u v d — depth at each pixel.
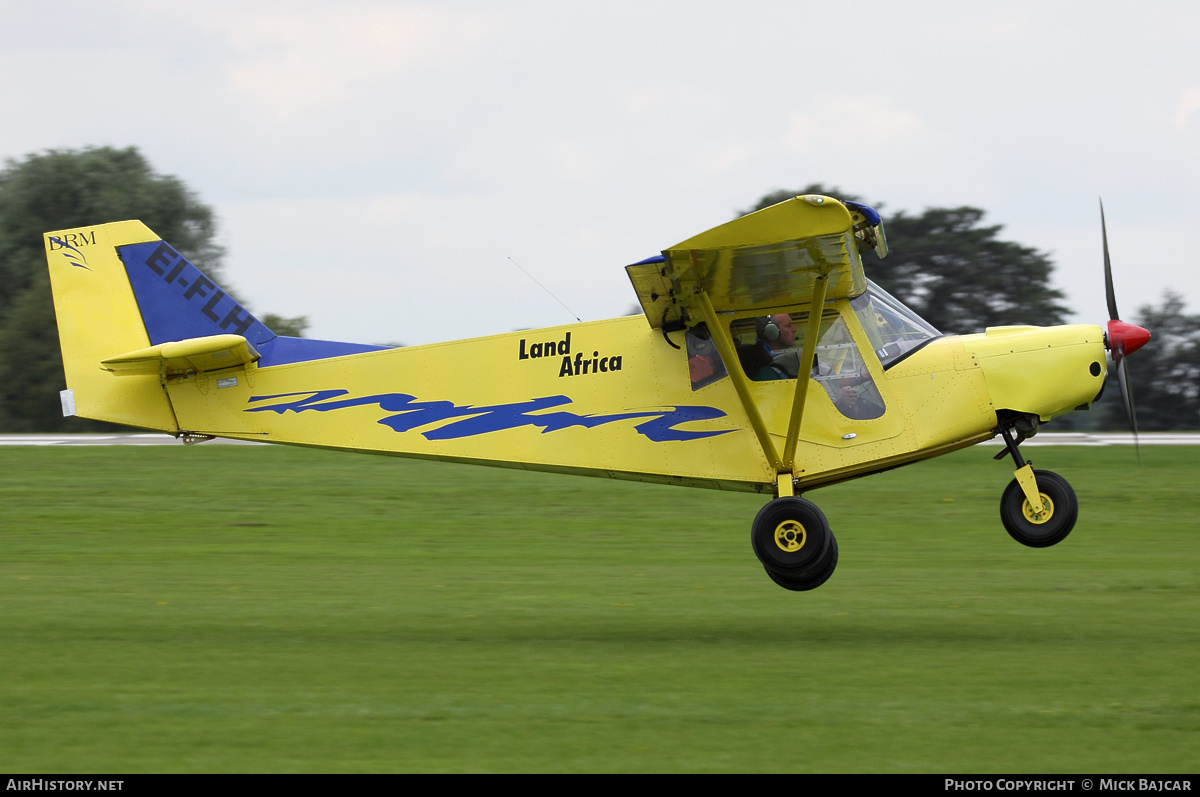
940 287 103.44
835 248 22.94
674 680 21.39
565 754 17.02
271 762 16.72
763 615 28.41
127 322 31.44
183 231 142.25
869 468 26.80
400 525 47.62
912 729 18.12
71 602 30.20
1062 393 26.81
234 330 31.19
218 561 38.22
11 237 135.75
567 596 31.33
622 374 28.14
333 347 30.97
